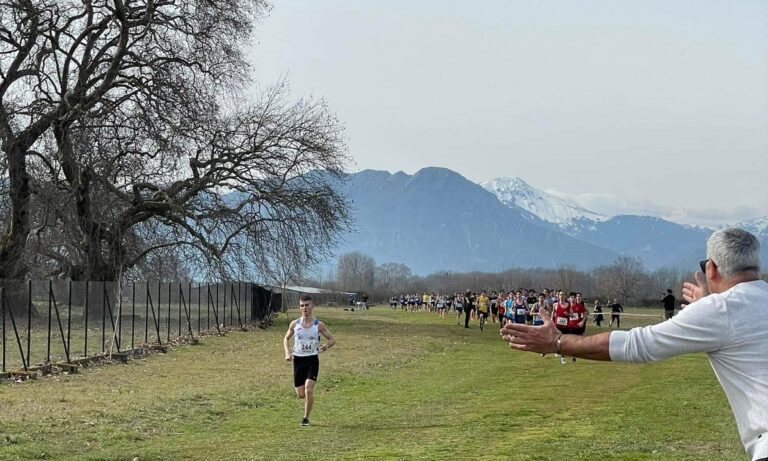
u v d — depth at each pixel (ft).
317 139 164.04
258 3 153.38
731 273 18.67
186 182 157.07
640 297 487.20
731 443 44.88
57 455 42.65
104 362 92.43
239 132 159.84
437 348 132.87
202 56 149.48
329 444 47.26
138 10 148.25
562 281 584.40
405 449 44.83
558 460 40.37
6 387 69.87
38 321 103.19
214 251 156.97
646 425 51.96
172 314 134.82
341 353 115.65
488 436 48.88
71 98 141.49
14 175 138.21
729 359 18.08
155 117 142.82
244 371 88.02
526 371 94.84
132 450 44.70
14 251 141.38
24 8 136.26
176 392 69.00
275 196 160.04
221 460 42.01
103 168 139.33
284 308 256.93
